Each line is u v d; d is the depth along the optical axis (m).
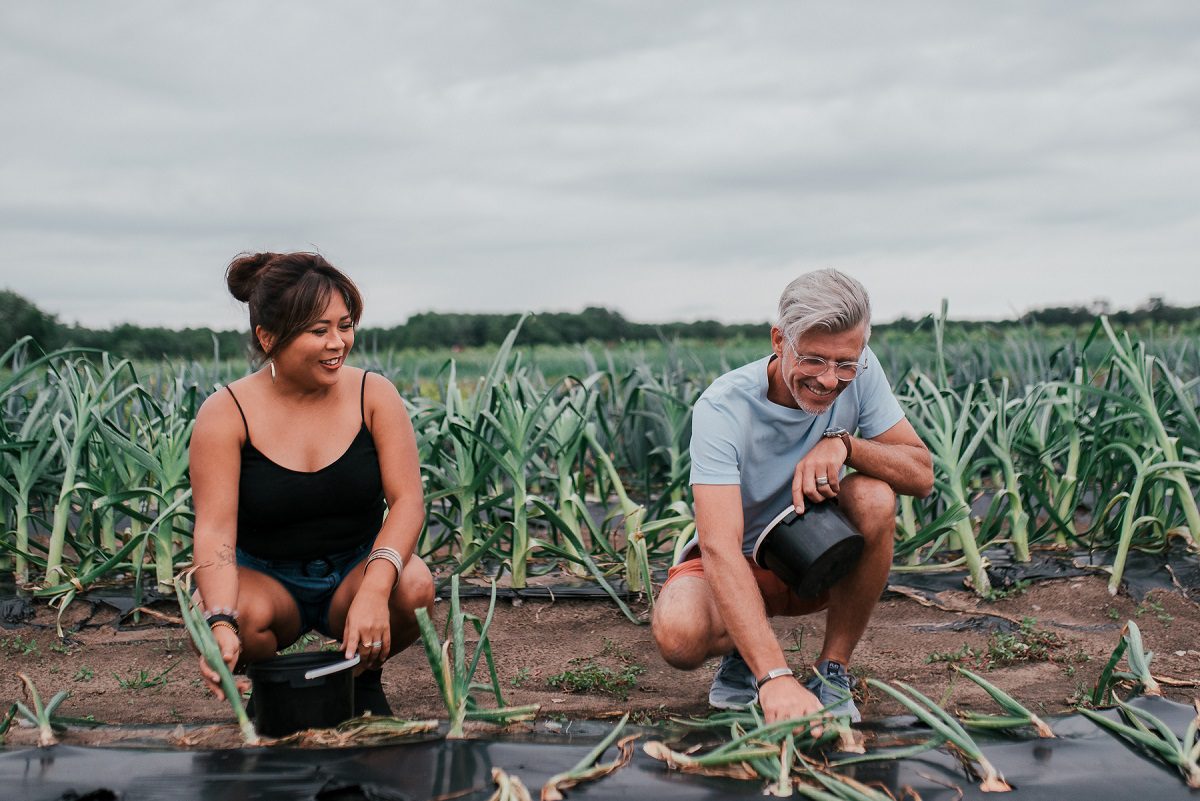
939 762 1.87
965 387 4.37
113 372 3.75
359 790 1.72
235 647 2.05
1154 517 3.70
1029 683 2.72
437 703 2.64
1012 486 3.80
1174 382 3.84
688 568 2.43
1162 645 3.08
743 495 2.38
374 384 2.37
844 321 2.03
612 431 5.57
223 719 2.49
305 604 2.38
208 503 2.20
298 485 2.25
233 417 2.23
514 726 2.13
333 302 2.15
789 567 2.28
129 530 4.27
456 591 2.12
